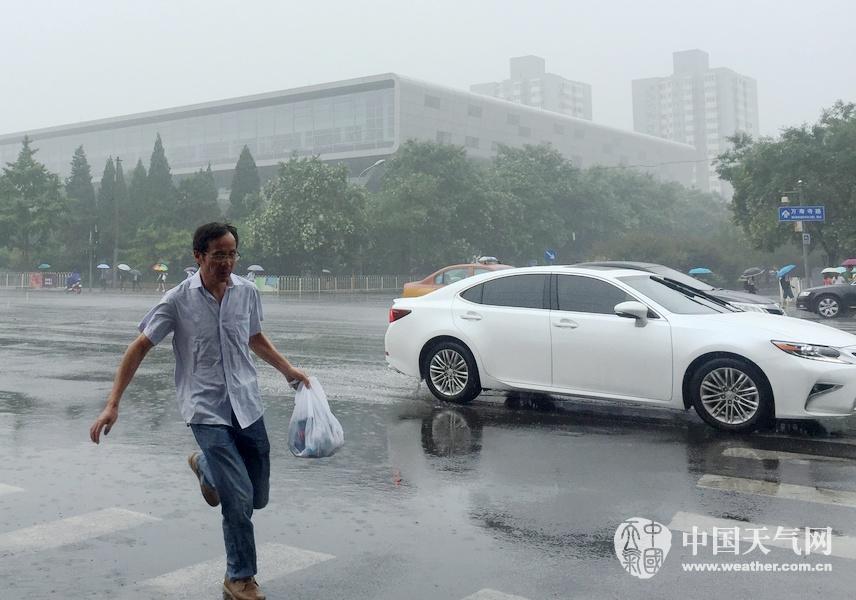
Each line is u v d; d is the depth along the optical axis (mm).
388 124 88125
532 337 8133
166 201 61469
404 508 5059
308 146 93062
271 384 10250
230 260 3793
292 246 50125
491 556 4223
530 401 8844
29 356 13266
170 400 9039
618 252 51000
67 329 18922
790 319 7766
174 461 6297
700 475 5781
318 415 4055
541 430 7355
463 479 5723
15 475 5887
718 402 7227
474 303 8664
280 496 5328
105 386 10055
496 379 8383
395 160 61250
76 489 5531
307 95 92188
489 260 22531
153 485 5625
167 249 58250
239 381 3812
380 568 4070
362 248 55031
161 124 103812
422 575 3977
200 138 100875
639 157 131000
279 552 4297
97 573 4039
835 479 5664
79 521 4844
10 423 7770
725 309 7961
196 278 3838
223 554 4301
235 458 3756
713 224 88188
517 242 63406
